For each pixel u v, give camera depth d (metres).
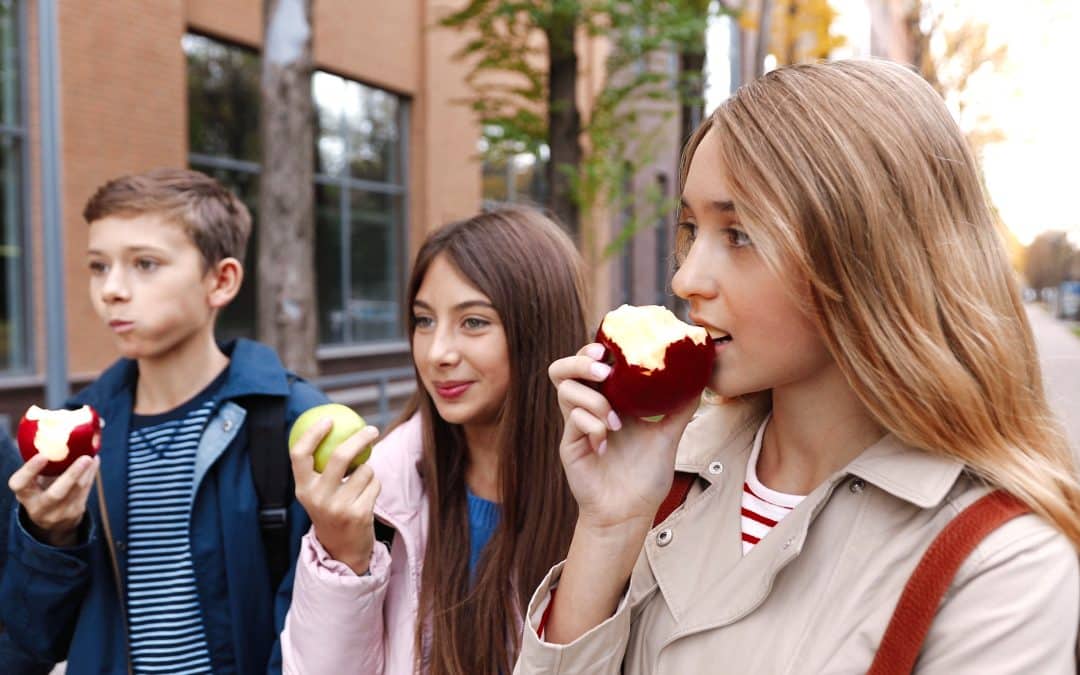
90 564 1.86
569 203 7.09
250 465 1.92
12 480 1.64
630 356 1.12
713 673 1.10
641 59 7.78
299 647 1.54
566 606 1.17
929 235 1.04
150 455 1.96
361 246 10.28
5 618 1.78
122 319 1.93
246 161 8.55
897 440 1.09
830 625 1.03
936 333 1.02
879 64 1.12
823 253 1.02
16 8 6.64
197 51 8.00
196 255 2.00
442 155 11.09
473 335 1.74
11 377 6.62
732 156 1.07
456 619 1.65
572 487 1.18
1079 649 0.96
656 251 16.83
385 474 1.81
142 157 7.27
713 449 1.32
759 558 1.11
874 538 1.05
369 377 8.46
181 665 1.85
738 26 10.94
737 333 1.09
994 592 0.94
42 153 4.12
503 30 7.93
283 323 4.38
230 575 1.86
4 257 6.65
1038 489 0.99
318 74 9.41
